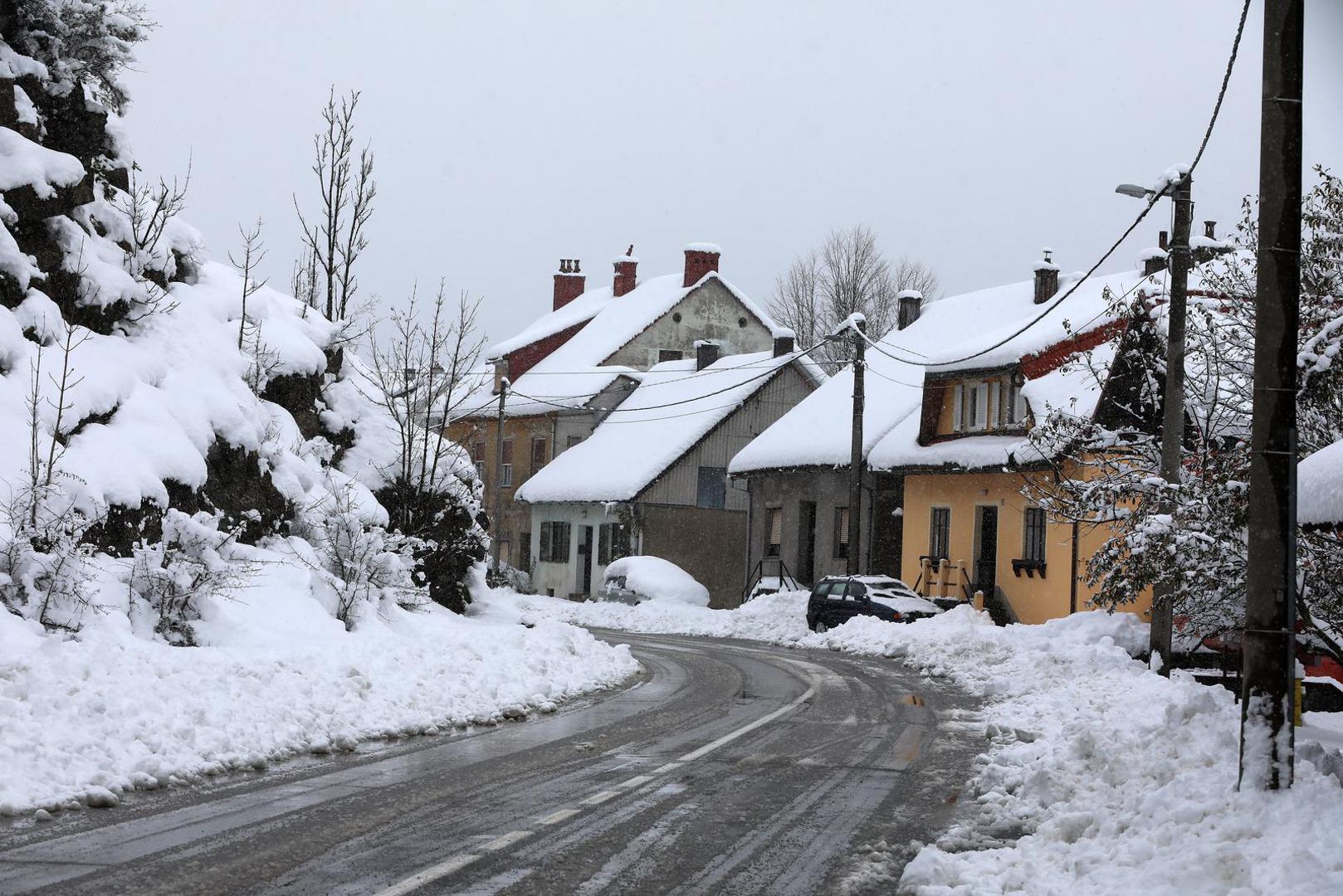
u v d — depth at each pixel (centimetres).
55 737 938
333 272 3241
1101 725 1276
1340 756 945
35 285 1873
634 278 7194
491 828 837
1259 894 645
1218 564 1527
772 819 914
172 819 823
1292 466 876
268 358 2403
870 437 4128
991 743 1372
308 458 2297
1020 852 789
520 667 1773
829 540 4322
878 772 1159
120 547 1641
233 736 1086
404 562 2133
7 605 1341
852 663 2552
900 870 771
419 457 2669
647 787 1025
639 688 1911
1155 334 2472
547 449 6156
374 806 894
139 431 1798
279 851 744
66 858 706
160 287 2267
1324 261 1641
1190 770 945
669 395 5841
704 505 5325
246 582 1728
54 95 2209
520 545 6119
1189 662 2397
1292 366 880
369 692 1362
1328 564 1402
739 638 3534
